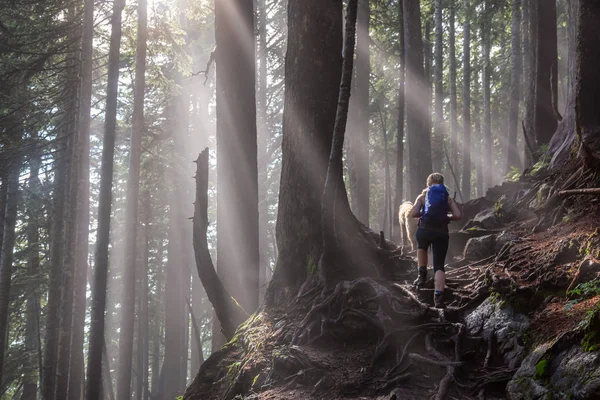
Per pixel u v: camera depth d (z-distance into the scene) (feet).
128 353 55.11
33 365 74.18
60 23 60.44
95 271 41.73
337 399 18.49
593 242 20.03
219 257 32.24
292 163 27.43
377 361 19.79
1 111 58.70
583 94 28.68
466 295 22.06
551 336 16.72
